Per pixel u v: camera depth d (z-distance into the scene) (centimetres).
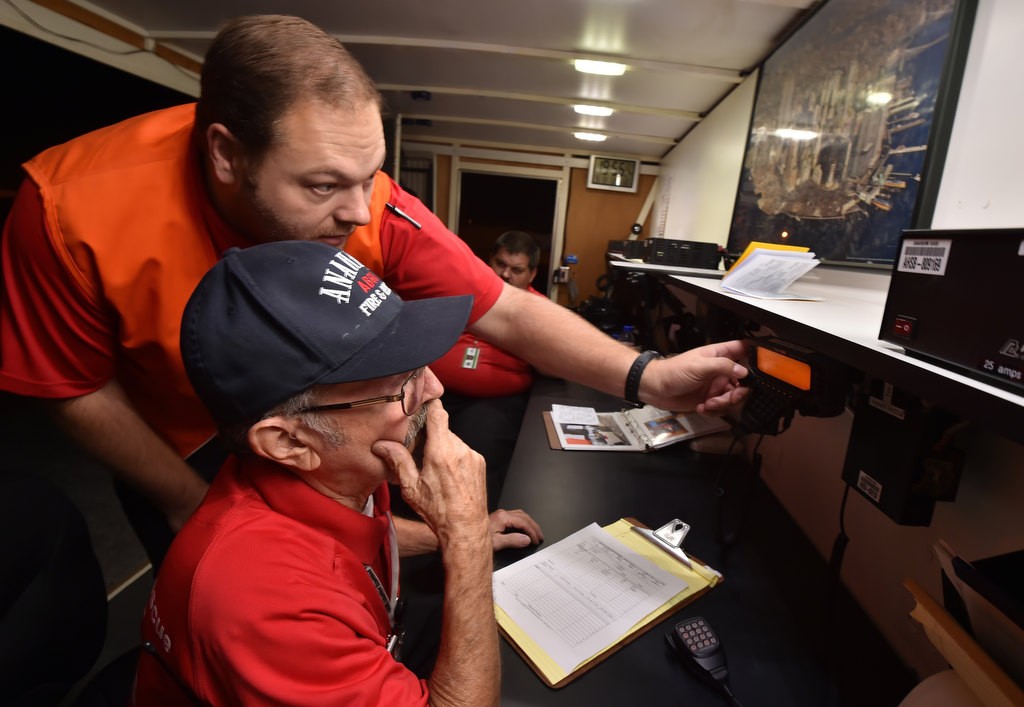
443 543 63
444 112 408
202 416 101
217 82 63
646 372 97
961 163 107
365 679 52
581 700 69
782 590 95
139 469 92
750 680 74
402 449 62
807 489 124
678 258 207
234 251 56
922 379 45
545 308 109
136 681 63
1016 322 37
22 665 72
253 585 50
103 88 327
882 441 74
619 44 243
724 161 279
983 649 51
